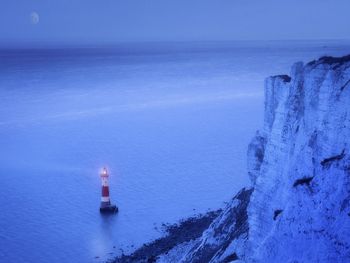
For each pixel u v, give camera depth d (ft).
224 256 104.53
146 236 171.12
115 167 249.55
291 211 81.66
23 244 168.86
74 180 232.94
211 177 225.76
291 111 97.66
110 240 168.86
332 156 83.76
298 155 90.43
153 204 197.77
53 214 192.85
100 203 201.05
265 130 115.24
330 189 78.64
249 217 99.86
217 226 122.52
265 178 99.09
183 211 189.26
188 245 146.20
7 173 247.29
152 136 315.37
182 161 253.65
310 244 76.28
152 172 237.86
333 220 75.72
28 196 213.25
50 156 277.23
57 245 167.73
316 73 91.25
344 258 71.56
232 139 297.94
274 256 79.97
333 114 84.99
